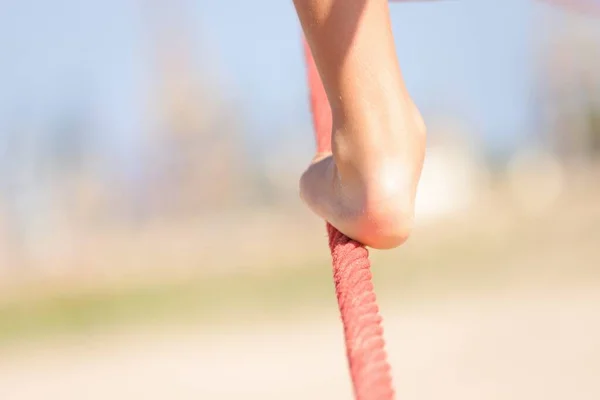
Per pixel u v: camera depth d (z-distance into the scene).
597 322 9.70
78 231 30.48
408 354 9.16
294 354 10.31
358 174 1.91
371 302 1.74
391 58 1.89
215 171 33.84
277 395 8.31
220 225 32.88
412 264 17.05
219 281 18.59
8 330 13.95
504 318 10.57
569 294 11.88
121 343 12.05
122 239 31.33
